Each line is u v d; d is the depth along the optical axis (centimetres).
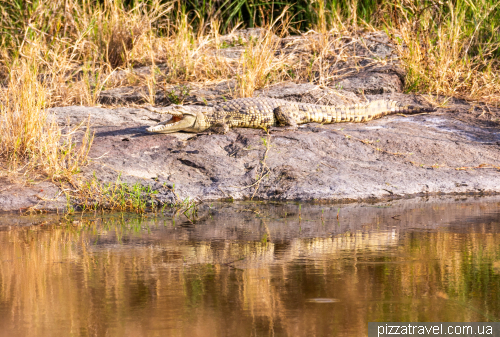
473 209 1798
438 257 1255
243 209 1850
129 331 872
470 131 2594
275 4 4816
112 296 1023
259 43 3344
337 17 3966
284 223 1639
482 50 3438
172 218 1741
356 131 2508
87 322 908
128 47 3831
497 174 2166
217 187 2020
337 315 933
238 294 1027
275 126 2620
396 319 918
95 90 3148
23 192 1920
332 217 1709
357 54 3631
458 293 1030
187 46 3597
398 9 3753
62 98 3166
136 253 1320
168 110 2350
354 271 1160
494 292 1033
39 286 1081
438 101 3055
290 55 3588
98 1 3941
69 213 1823
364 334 863
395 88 3234
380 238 1437
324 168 2145
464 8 3666
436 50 3309
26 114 2150
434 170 2184
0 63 3625
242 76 3122
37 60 3381
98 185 1959
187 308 964
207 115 2494
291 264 1215
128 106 3091
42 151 2128
